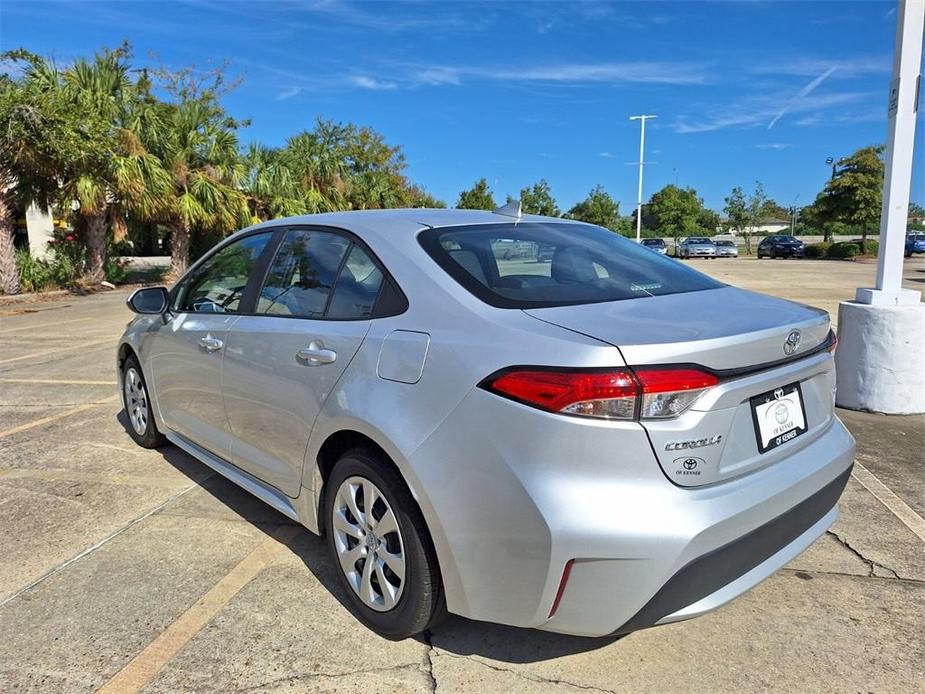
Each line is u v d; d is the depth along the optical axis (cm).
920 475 420
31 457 468
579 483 202
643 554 199
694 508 204
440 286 254
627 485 201
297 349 292
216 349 352
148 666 248
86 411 585
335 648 258
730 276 2411
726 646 258
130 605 287
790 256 4234
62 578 309
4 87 1492
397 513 245
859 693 232
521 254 283
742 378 219
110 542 344
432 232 287
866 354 548
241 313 346
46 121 1484
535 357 210
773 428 234
